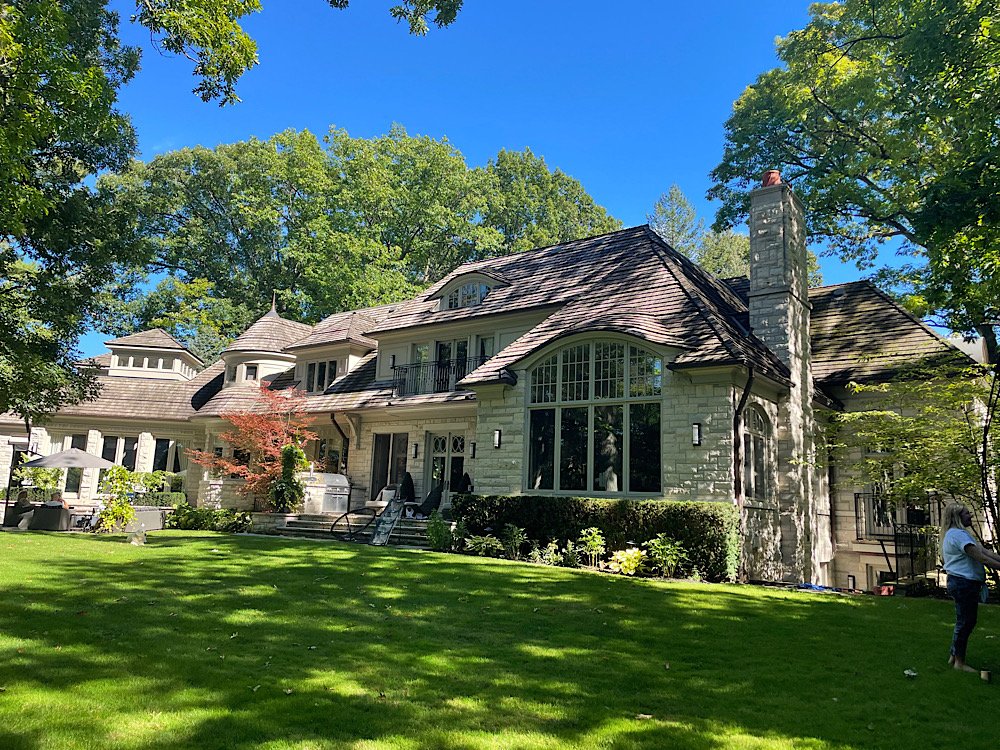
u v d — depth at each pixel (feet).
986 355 57.26
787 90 77.20
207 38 43.65
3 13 35.65
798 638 25.80
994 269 47.85
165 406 99.50
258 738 14.05
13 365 64.18
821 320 68.95
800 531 49.70
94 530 64.54
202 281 143.54
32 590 29.17
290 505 68.85
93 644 20.83
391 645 22.71
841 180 76.54
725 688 19.27
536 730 15.33
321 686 17.81
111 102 46.75
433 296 78.38
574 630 26.04
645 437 46.98
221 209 149.89
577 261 69.00
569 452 50.31
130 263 68.03
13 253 65.26
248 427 74.64
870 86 69.26
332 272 134.62
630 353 48.49
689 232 188.75
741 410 45.14
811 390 56.54
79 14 56.80
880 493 49.37
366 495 76.43
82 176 64.75
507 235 183.11
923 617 30.73
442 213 152.56
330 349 86.02
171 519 72.02
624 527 44.24
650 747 14.52
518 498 49.70
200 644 21.54
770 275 54.60
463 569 39.58
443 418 71.46
